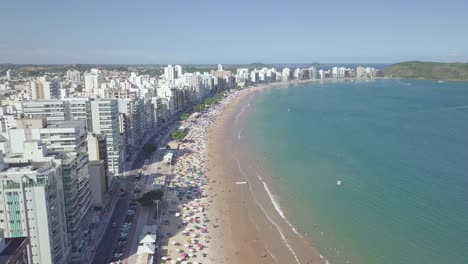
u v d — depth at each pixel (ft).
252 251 497.87
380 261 457.68
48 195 400.26
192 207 625.41
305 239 522.06
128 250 493.36
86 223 511.81
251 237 532.32
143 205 613.52
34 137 542.98
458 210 575.38
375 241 503.20
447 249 472.85
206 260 477.36
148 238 495.00
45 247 399.44
